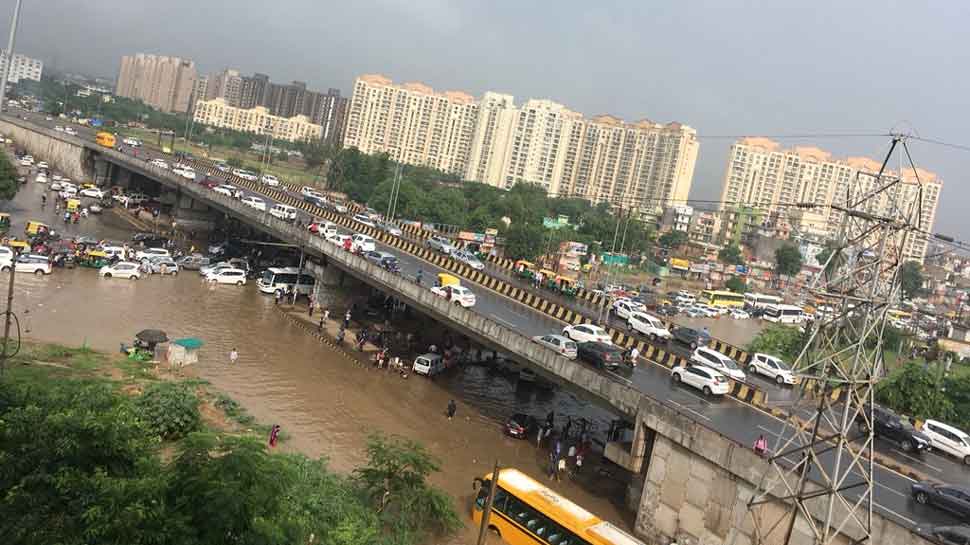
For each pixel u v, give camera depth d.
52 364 48.94
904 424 48.03
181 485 22.45
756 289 183.38
